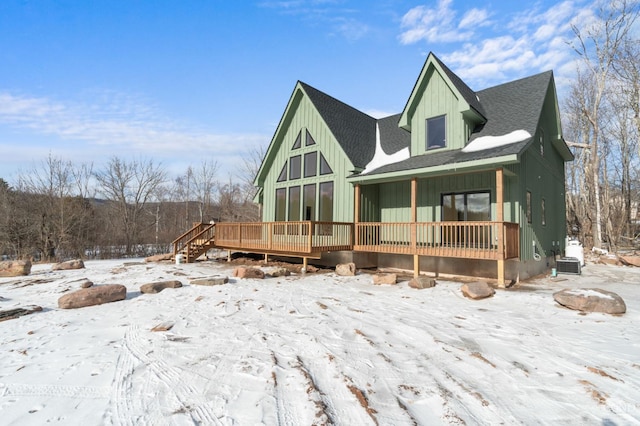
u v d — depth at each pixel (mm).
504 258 8656
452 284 9133
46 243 21594
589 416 2916
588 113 21688
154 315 6074
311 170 14375
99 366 3895
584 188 25688
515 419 2863
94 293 7012
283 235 13469
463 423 2791
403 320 5680
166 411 2949
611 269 13281
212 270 12398
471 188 10797
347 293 7938
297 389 3318
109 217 29688
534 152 11617
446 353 4270
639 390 3348
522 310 6359
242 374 3654
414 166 10570
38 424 2771
